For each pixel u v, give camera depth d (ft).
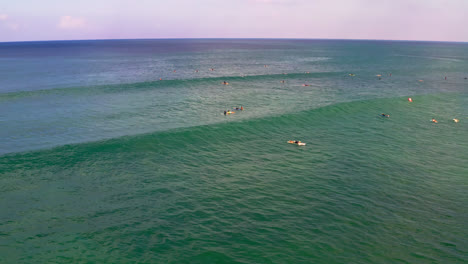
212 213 75.36
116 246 63.62
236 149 114.93
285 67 380.17
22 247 63.00
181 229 69.21
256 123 141.59
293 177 93.50
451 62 466.70
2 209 75.56
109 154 107.86
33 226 69.67
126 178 92.17
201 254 61.26
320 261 59.31
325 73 315.17
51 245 63.72
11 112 157.89
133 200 80.69
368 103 179.42
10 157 103.81
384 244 63.93
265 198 82.07
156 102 181.68
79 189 85.51
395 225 70.08
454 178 92.43
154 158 106.01
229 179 92.38
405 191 85.05
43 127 135.64
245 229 69.26
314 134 131.34
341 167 100.17
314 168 99.55
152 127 136.26
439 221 71.51
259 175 94.99
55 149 110.52
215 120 145.89
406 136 129.29
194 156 108.37
